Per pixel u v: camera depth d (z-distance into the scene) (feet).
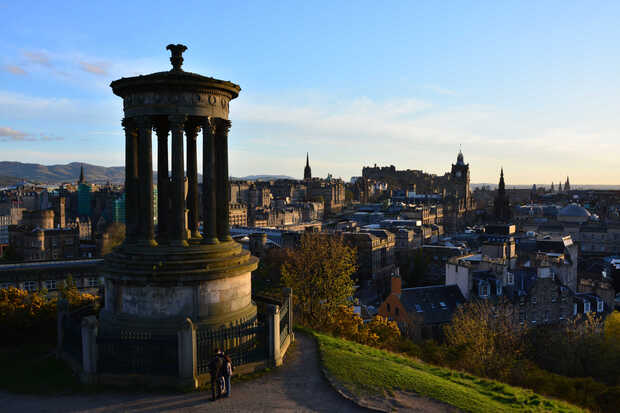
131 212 87.35
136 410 64.54
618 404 118.01
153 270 79.25
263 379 75.36
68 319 84.69
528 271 297.33
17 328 102.83
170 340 72.74
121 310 83.56
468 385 84.48
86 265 281.54
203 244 86.17
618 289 413.39
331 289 176.55
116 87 84.69
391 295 278.87
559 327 261.03
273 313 80.59
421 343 195.52
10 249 590.55
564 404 81.15
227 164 90.68
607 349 218.79
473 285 281.74
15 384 73.97
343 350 92.22
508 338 180.04
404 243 647.56
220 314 83.35
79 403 66.90
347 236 563.07
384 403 67.67
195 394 69.15
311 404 66.64
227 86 86.28
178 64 85.61
